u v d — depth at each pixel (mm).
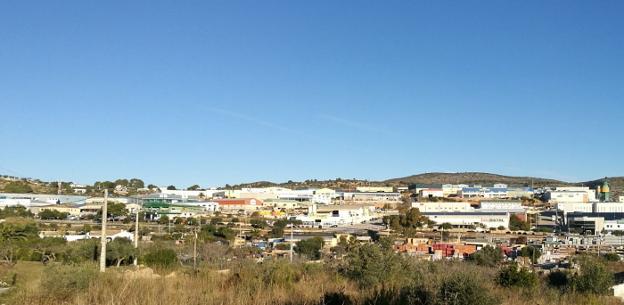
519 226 123062
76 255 36844
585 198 169500
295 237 90250
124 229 82125
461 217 125062
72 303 12367
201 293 12523
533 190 188875
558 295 19359
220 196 172500
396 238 92312
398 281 16859
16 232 53688
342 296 13125
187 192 179125
